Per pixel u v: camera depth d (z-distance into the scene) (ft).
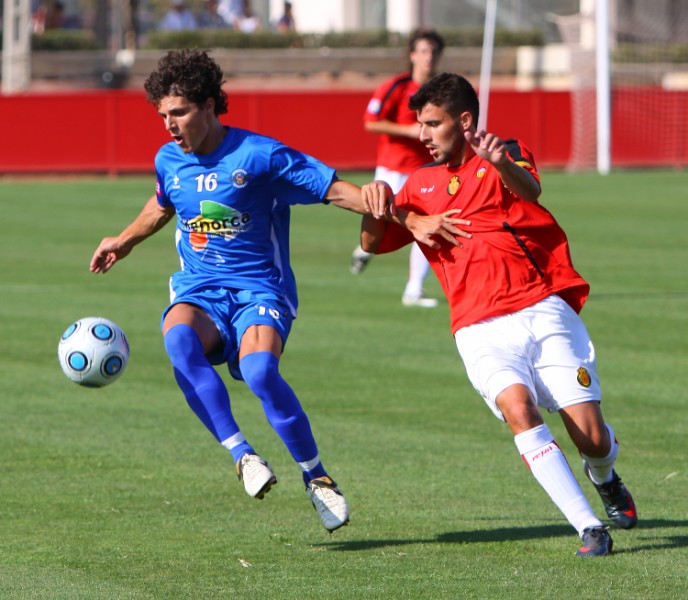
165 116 60.59
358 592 53.36
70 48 424.87
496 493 71.92
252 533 63.72
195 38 423.23
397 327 128.98
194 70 60.03
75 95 343.67
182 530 64.23
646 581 54.65
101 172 347.15
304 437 59.98
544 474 57.88
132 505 69.15
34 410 93.45
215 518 66.74
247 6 476.95
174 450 82.28
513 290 59.41
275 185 62.44
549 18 460.14
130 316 134.82
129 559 58.80
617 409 93.76
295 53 412.98
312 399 97.30
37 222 233.14
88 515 67.00
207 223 62.69
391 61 419.54
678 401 96.32
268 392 59.52
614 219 234.99
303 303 144.56
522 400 57.57
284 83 412.98
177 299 63.31
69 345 63.31
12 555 59.41
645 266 173.27
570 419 58.85
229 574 56.29
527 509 68.39
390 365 110.52
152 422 90.07
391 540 62.23
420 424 89.51
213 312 62.49
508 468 77.71
